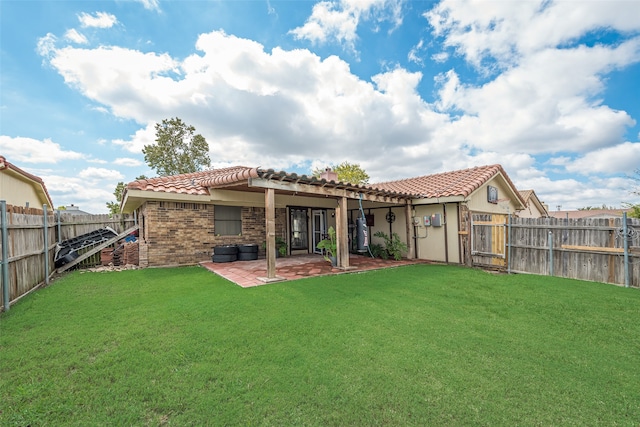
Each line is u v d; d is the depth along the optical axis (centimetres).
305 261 1105
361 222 953
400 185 1468
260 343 369
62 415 239
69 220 1100
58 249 913
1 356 333
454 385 282
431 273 834
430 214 1133
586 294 593
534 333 407
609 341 382
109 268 976
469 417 238
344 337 388
